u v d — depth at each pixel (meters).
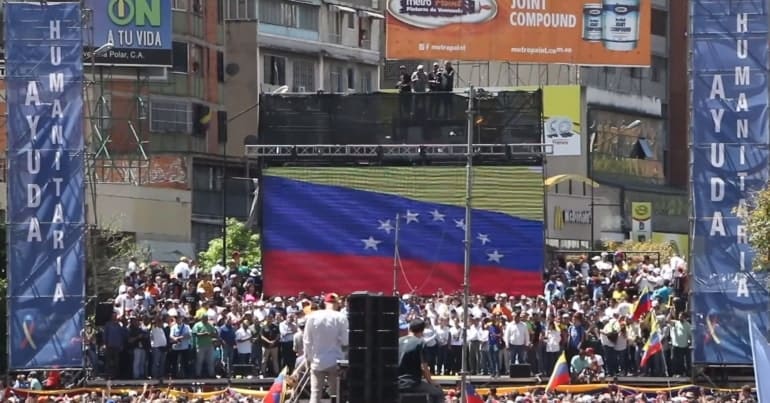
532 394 83.19
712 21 88.31
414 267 98.12
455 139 98.44
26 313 86.88
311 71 161.38
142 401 81.50
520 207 97.94
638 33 117.38
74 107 87.81
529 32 116.94
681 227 188.38
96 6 125.56
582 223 163.62
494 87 155.38
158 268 102.19
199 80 149.75
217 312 89.31
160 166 143.38
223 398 82.00
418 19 116.25
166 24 126.44
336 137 98.75
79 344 86.69
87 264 94.00
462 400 73.50
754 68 88.00
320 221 98.44
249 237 134.88
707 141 88.00
